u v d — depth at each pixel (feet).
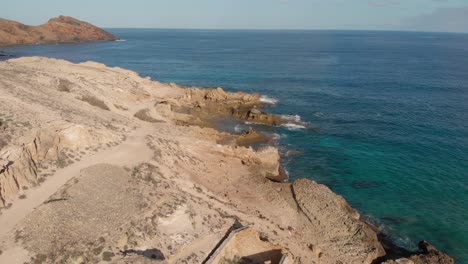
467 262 117.70
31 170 99.81
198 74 426.51
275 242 112.47
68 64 255.09
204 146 163.63
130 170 117.39
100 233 86.43
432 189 159.84
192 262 93.35
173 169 131.95
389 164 183.93
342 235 122.83
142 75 415.85
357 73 439.22
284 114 260.83
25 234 80.59
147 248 90.68
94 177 105.40
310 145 207.00
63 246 79.92
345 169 178.60
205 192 128.06
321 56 638.94
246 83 369.30
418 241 126.31
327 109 277.64
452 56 652.89
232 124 232.32
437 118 256.93
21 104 137.59
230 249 103.04
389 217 139.64
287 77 406.62
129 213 95.71
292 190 143.64
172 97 252.42
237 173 154.51
